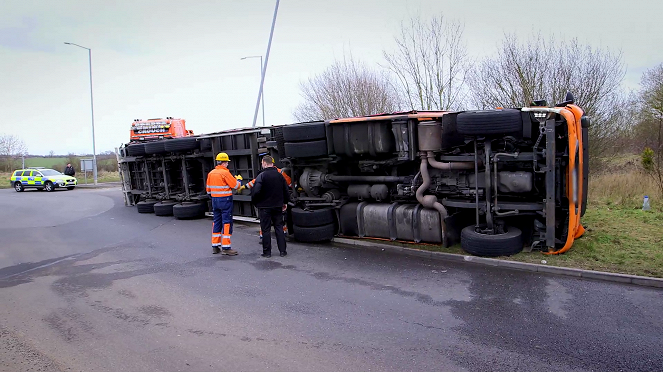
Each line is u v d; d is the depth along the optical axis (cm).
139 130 1738
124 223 1281
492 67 1488
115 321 510
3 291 645
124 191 1756
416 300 542
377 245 820
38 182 3025
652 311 480
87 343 451
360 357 401
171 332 471
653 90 1569
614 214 978
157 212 1370
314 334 455
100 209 1683
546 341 420
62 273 737
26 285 673
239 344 436
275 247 879
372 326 470
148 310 542
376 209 827
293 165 923
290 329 469
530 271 633
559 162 666
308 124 848
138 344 444
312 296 573
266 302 556
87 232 1148
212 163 1279
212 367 389
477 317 482
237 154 1149
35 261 836
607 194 1208
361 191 852
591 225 873
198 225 1188
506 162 706
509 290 561
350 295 571
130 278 689
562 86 1375
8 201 2231
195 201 1332
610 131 1428
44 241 1041
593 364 376
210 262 771
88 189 3067
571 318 470
